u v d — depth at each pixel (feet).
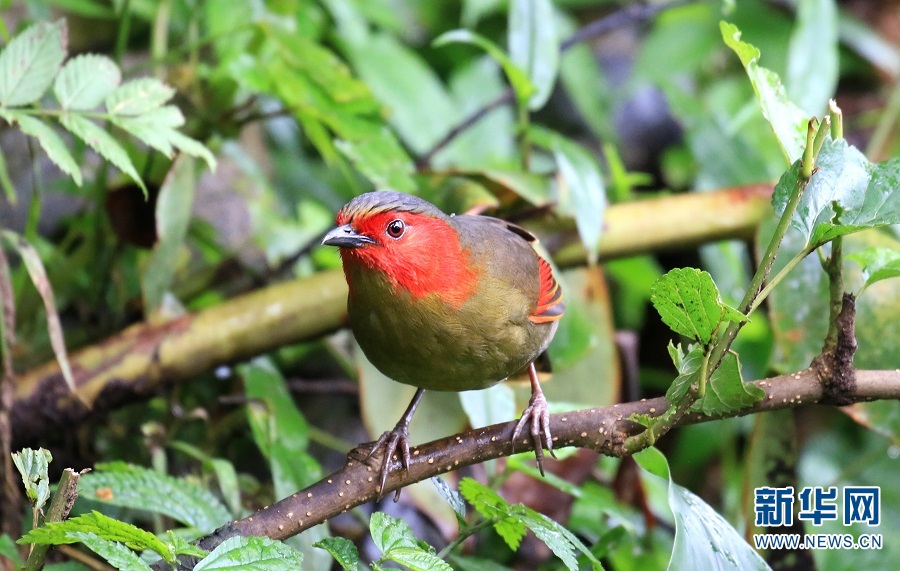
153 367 28.53
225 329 28.91
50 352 30.55
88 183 33.63
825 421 41.09
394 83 40.78
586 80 45.34
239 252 35.60
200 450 30.35
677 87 39.96
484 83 44.11
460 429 29.32
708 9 46.93
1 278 24.93
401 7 46.44
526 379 27.50
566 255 31.01
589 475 31.04
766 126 42.27
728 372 18.74
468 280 23.21
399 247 22.66
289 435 28.68
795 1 47.47
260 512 20.29
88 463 30.04
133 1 36.47
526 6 31.78
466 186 29.94
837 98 49.34
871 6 51.44
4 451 24.71
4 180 25.53
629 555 31.22
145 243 30.68
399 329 23.35
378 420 29.17
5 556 21.25
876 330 26.94
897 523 34.22
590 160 29.35
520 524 20.58
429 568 17.13
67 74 22.41
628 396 33.37
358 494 20.99
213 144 32.37
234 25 33.63
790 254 28.07
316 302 29.32
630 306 41.63
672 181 45.75
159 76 33.14
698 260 42.52
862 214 17.89
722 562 19.44
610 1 48.60
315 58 29.63
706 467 39.40
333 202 42.27
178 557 19.35
